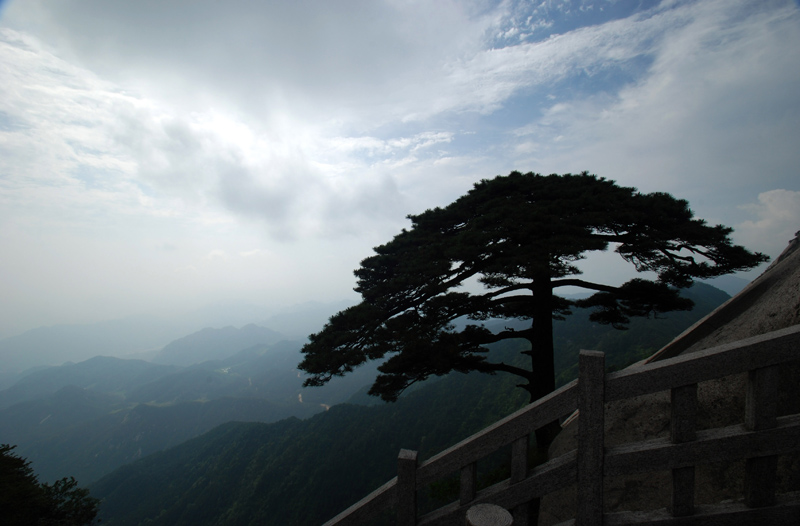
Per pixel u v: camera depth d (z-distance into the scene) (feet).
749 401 8.31
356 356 36.50
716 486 12.64
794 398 10.82
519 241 41.52
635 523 8.84
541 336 44.01
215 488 366.84
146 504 419.33
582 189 48.01
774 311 13.19
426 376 41.96
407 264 43.68
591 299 48.52
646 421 17.42
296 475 330.75
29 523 40.24
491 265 39.22
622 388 8.67
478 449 9.88
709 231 39.24
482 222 44.11
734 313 18.88
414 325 39.83
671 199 43.73
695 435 8.43
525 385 45.88
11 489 39.73
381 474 304.50
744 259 37.55
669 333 289.94
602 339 313.12
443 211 55.88
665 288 41.93
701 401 14.52
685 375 8.35
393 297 43.78
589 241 36.60
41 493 42.80
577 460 9.03
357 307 41.37
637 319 317.83
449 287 41.88
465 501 10.00
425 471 10.43
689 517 8.59
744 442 8.20
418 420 350.23
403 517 10.64
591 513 8.89
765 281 18.52
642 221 40.96
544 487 9.36
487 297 45.37
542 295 44.52
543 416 9.33
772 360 7.95
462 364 44.14
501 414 287.48
